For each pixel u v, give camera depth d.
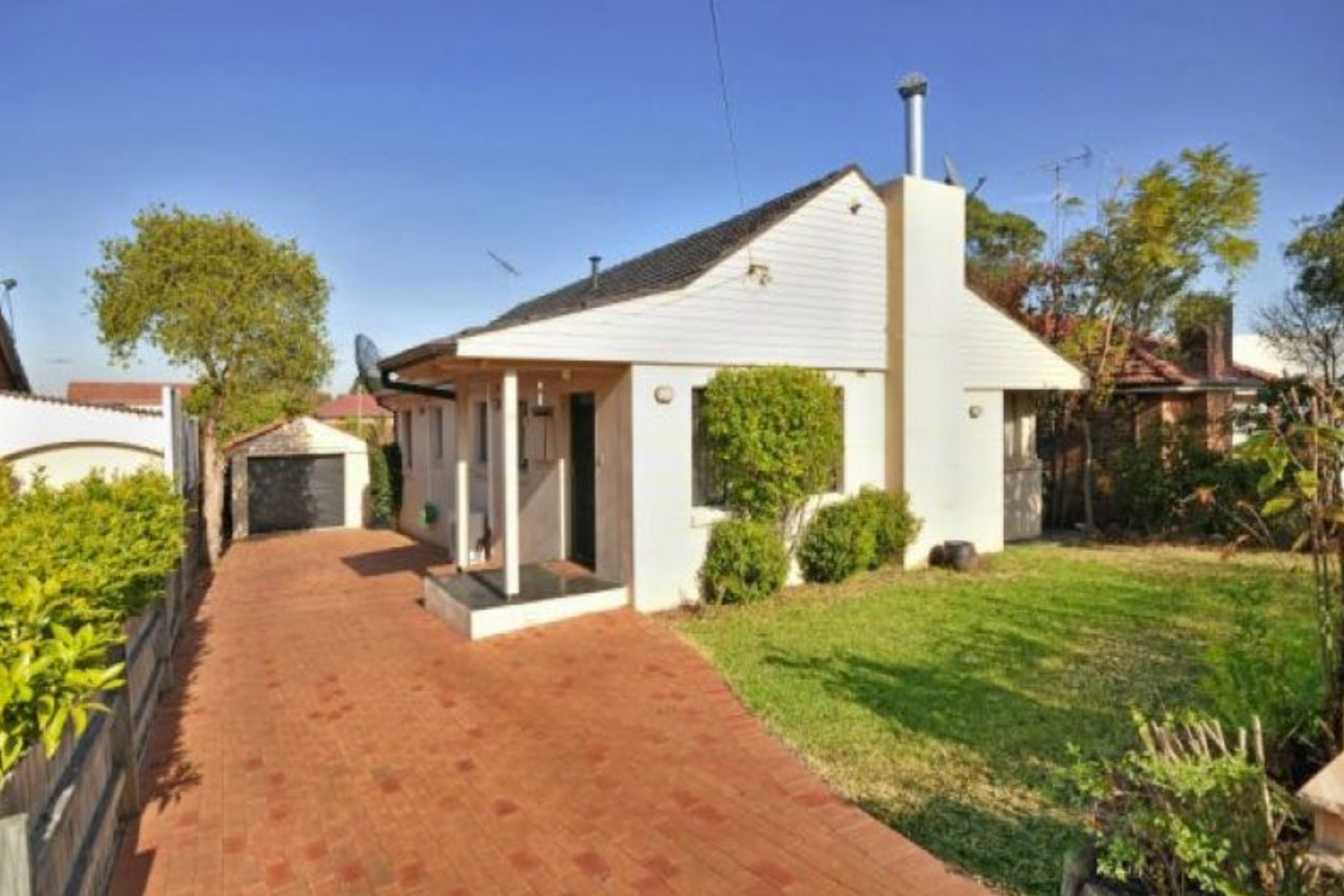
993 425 13.34
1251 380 16.45
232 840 4.42
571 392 10.78
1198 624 8.45
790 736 5.63
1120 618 8.76
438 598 9.54
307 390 17.83
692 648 7.88
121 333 15.55
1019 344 13.65
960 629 8.38
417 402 18.09
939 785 4.83
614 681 6.99
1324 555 3.15
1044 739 5.45
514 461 9.05
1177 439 14.46
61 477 15.89
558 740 5.73
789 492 9.73
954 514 12.53
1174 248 14.32
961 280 12.37
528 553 12.10
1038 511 15.27
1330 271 18.06
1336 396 3.40
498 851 4.26
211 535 14.69
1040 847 4.06
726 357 10.09
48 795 3.13
